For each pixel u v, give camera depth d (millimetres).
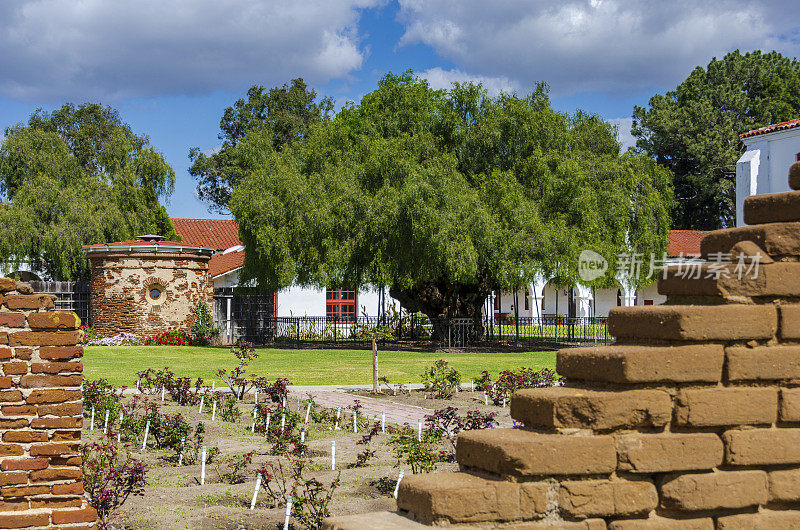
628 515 3365
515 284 26734
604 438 3354
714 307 3514
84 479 7016
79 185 40531
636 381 3400
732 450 3457
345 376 19078
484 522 3217
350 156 29719
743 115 56094
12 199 39781
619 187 28469
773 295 3662
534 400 3523
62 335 5430
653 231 29281
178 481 8148
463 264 25312
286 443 9844
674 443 3402
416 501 3295
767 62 58062
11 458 5309
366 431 11320
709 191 52938
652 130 56312
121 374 19516
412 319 34875
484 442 3422
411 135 29125
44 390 5383
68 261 37344
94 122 54062
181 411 13328
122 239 39438
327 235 27547
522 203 26328
